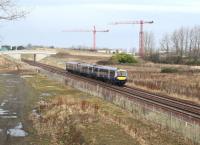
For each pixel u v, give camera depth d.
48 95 67.00
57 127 40.44
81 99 57.44
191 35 173.88
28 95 67.38
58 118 43.88
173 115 39.72
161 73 98.06
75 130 36.78
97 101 55.53
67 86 79.50
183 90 63.72
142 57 166.38
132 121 41.81
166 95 62.28
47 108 52.34
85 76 101.88
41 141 36.00
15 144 35.19
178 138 34.47
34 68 134.75
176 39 184.38
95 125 38.66
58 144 34.72
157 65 129.62
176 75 91.19
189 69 106.00
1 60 162.62
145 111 42.88
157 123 39.75
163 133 36.38
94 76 93.25
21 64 153.88
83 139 33.72
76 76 101.44
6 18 24.36
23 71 124.06
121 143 31.97
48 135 38.12
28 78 100.44
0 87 79.44
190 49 171.75
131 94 60.53
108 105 52.00
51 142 35.50
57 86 80.31
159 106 46.69
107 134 35.00
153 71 104.69
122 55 143.62
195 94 59.84
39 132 39.47
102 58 192.00
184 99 57.94
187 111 45.25
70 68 115.06
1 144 35.19
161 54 174.62
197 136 32.59
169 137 34.91
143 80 80.50
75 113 44.62
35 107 54.78
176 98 58.47
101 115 43.75
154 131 37.19
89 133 35.34
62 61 184.50
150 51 194.38
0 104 57.78
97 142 32.28
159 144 32.44
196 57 149.12
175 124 36.50
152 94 62.50
